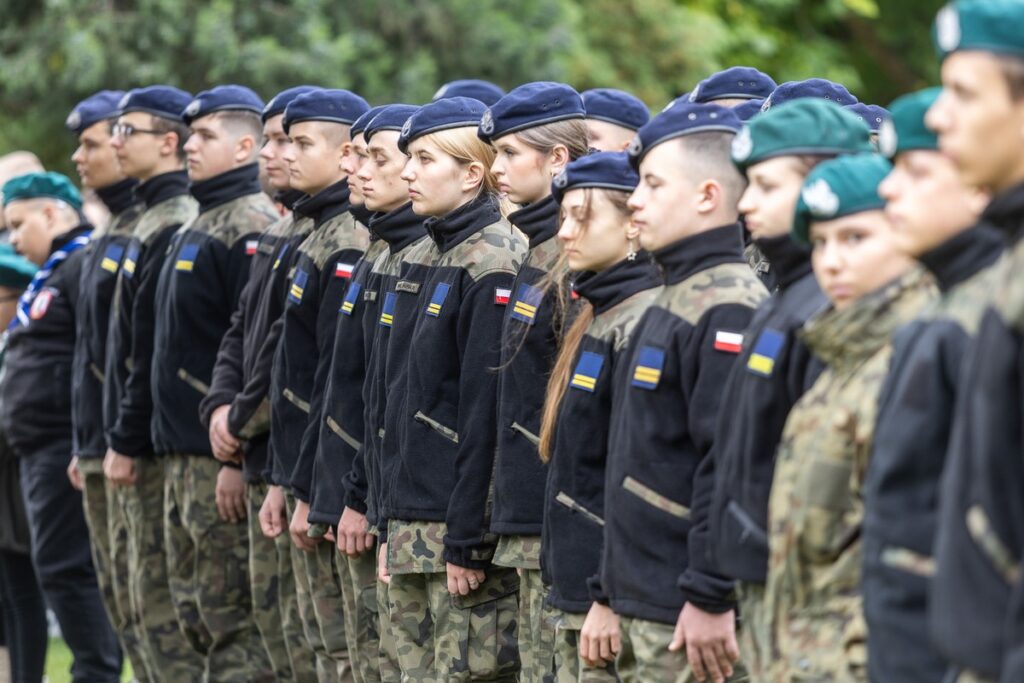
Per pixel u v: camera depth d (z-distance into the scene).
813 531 7.63
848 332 7.56
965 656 6.32
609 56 35.84
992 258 6.85
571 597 9.98
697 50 36.41
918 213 6.88
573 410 9.95
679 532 9.11
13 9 31.89
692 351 9.00
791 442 7.77
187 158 15.61
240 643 15.09
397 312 12.12
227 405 14.55
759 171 8.22
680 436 9.12
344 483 12.78
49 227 18.28
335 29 31.08
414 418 11.76
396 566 11.84
